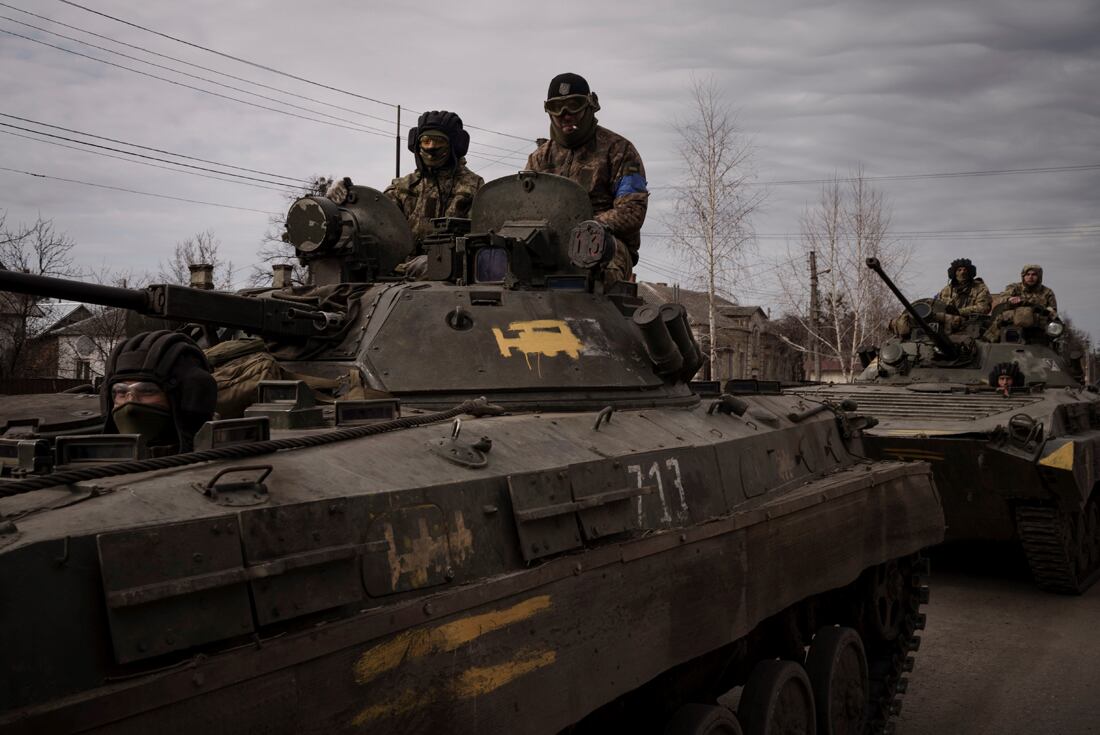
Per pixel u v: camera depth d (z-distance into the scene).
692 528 6.03
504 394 6.31
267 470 3.91
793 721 7.17
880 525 8.62
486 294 6.77
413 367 6.17
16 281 4.66
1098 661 10.74
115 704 3.13
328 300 6.72
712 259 31.09
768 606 6.81
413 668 4.18
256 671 3.55
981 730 8.72
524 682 4.72
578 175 9.80
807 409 9.05
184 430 4.72
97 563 3.27
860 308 38.31
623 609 5.42
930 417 14.72
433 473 4.68
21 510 3.39
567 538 5.12
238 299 5.85
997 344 17.64
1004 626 12.20
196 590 3.42
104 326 32.75
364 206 7.83
